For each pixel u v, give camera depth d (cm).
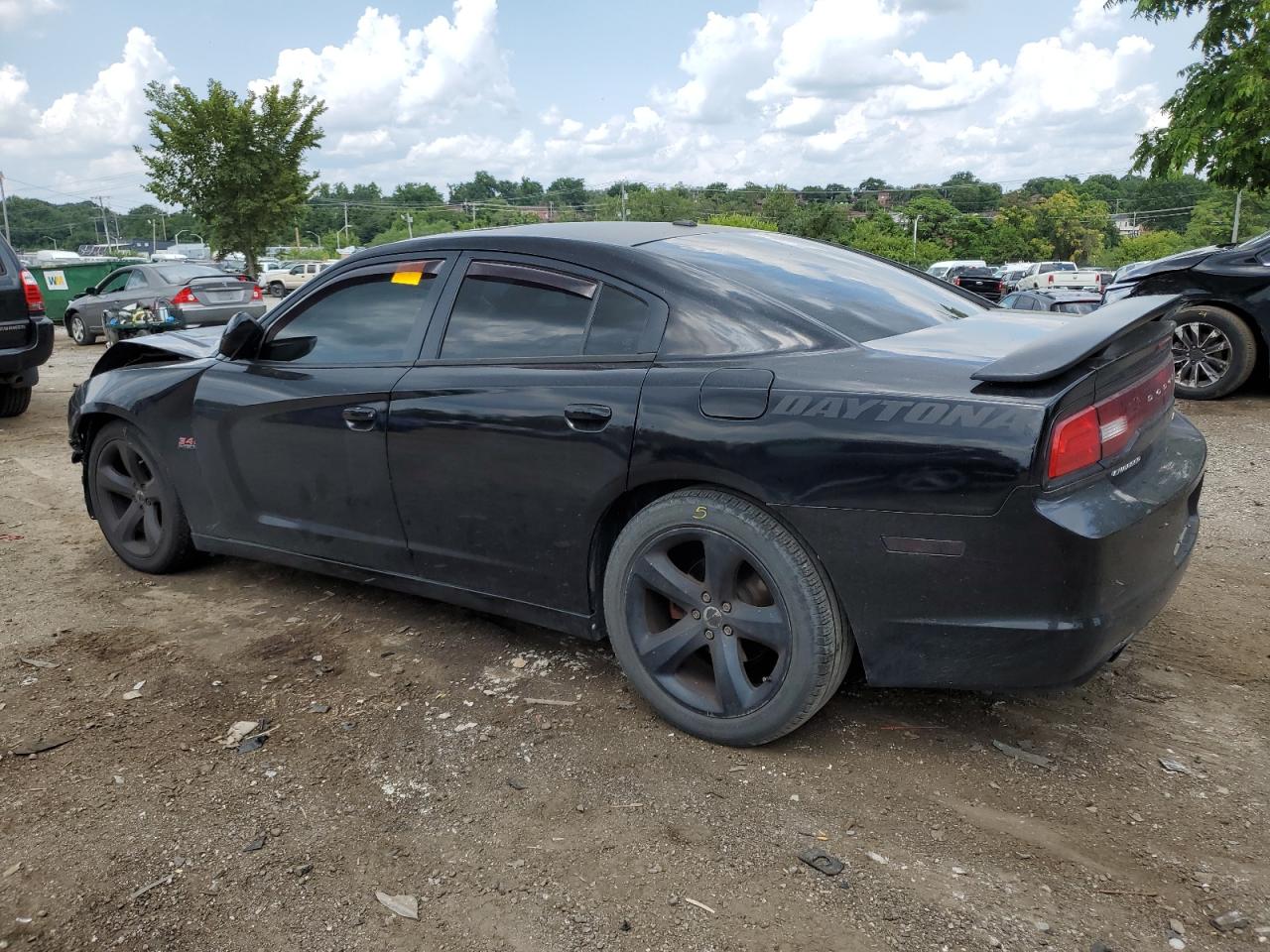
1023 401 229
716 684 277
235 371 385
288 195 2702
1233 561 433
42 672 340
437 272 337
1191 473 275
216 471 393
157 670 340
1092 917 209
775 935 205
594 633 307
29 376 855
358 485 346
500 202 15388
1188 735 285
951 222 12269
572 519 295
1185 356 842
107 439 436
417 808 254
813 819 246
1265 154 1205
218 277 1703
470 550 323
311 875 228
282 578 434
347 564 363
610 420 279
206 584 429
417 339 335
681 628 284
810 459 247
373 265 354
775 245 346
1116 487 245
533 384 298
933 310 316
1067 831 240
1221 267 809
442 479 321
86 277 2320
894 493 238
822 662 258
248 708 311
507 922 212
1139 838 237
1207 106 1229
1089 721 294
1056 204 12269
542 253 314
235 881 227
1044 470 225
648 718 299
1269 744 279
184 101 2598
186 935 210
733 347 272
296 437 359
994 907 213
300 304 372
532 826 245
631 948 203
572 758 277
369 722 300
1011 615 235
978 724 293
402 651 353
